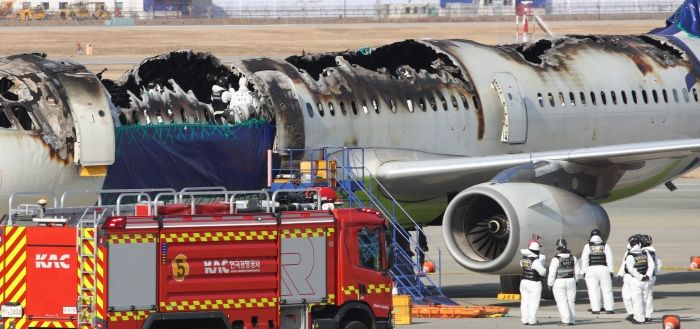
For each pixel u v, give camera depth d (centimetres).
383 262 7319
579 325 8725
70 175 8544
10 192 8312
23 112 8538
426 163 10075
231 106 9731
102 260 6450
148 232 6538
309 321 7069
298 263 6988
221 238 6744
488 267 9488
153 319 6562
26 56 8938
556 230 9525
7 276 6719
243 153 9569
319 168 9638
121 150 8944
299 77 10069
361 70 10525
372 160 10206
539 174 9938
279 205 7500
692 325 8688
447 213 9700
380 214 7331
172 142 9225
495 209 9956
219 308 6756
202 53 9988
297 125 9775
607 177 10331
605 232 9912
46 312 6662
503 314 9325
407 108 10512
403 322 8762
